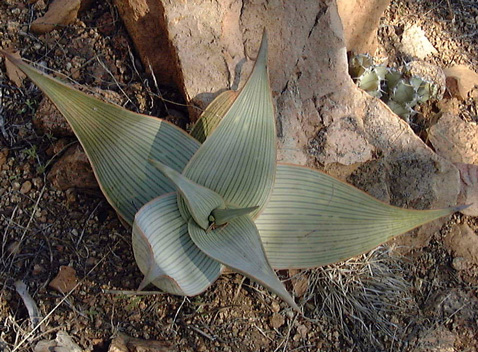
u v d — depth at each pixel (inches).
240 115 28.5
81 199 36.0
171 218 29.1
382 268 37.5
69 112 29.3
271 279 26.1
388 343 36.4
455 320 37.6
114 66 39.3
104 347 33.3
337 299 36.3
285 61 38.3
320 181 31.7
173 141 31.6
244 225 29.2
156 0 37.4
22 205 35.4
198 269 29.3
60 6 39.4
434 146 42.3
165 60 39.0
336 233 31.7
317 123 37.9
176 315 34.4
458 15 50.3
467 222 40.2
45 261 34.3
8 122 37.2
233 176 29.8
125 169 31.1
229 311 35.0
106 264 34.8
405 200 38.2
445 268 39.0
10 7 40.3
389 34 48.0
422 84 42.5
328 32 38.8
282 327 35.7
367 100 38.9
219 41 37.6
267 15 38.4
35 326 32.8
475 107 45.6
